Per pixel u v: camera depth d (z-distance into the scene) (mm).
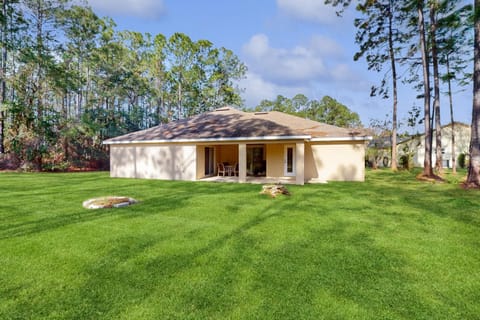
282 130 14227
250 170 17938
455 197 9430
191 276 3506
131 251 4355
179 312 2742
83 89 29156
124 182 13891
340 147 15445
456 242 4836
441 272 3652
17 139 20516
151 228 5621
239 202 8438
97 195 9625
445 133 32031
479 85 11750
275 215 6781
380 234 5273
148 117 34406
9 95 21984
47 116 22109
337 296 3035
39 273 3588
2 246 4527
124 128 30078
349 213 7016
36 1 21453
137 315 2691
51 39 22953
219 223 6039
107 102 32531
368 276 3520
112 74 30469
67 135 23000
